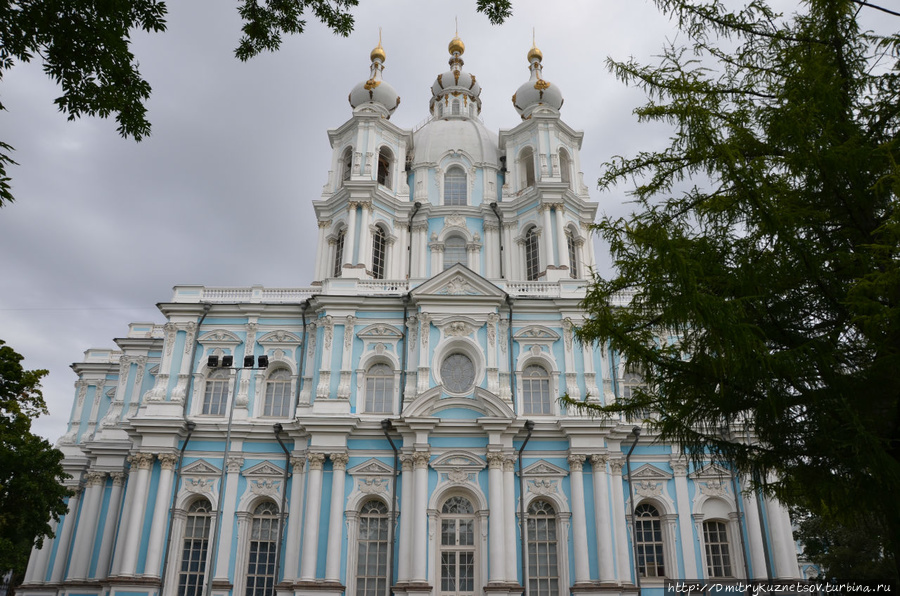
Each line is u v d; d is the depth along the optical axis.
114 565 36.47
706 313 10.64
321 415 37.94
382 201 48.78
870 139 11.28
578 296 41.78
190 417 39.69
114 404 45.53
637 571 36.97
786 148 11.31
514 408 39.25
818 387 10.68
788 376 10.73
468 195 51.44
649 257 12.34
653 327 13.19
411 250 49.38
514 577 35.31
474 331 40.28
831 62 11.63
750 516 37.62
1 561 33.69
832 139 10.84
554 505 37.44
